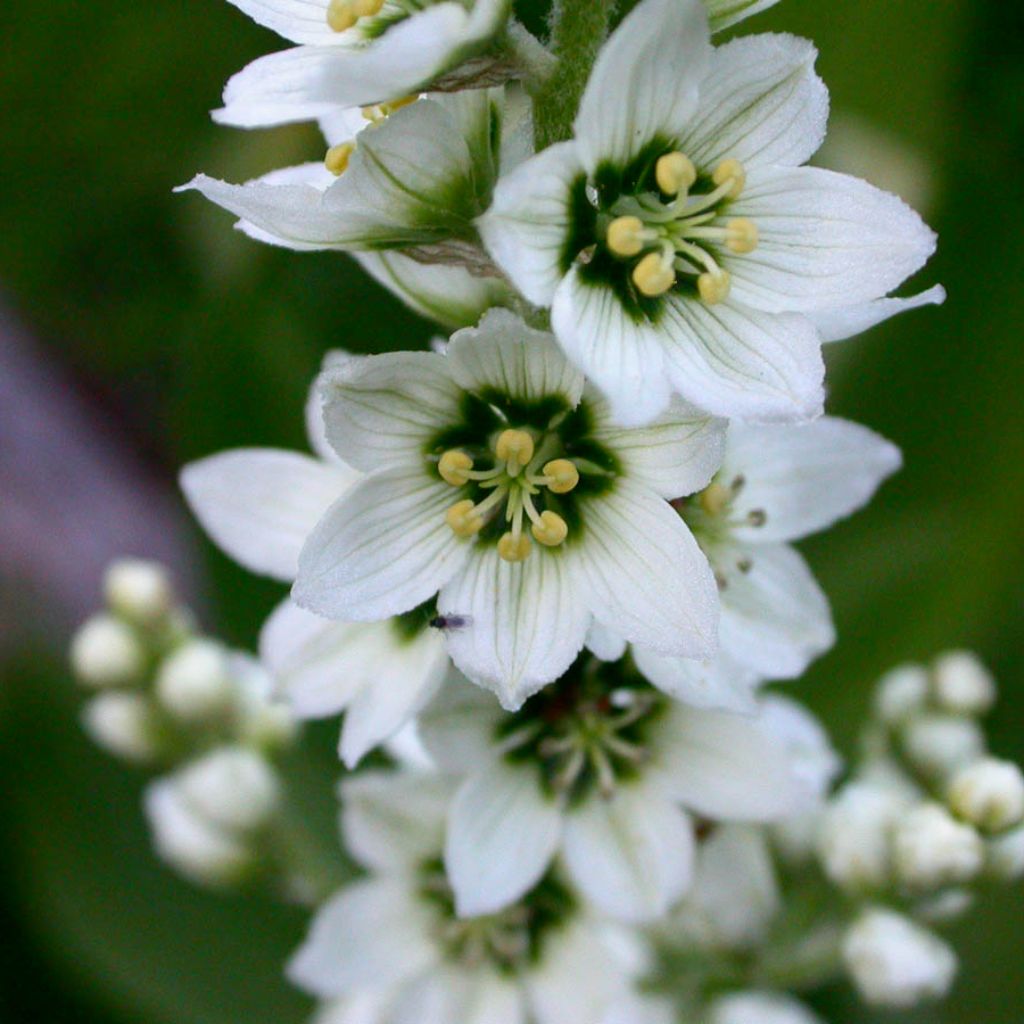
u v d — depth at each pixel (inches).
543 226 9.3
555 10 9.5
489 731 10.4
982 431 13.1
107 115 14.1
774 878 11.6
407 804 11.0
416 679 9.9
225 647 13.5
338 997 12.0
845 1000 13.0
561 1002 11.1
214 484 10.6
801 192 9.5
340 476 10.6
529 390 9.6
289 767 13.1
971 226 13.1
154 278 14.8
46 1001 12.8
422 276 10.1
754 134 9.5
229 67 14.0
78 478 15.4
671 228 9.5
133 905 12.8
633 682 10.5
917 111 13.3
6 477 15.1
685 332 9.5
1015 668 13.4
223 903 12.9
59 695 12.9
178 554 15.4
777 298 9.5
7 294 15.0
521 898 11.2
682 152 9.6
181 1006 12.7
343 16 9.4
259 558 10.6
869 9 13.0
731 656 10.2
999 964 13.0
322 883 12.1
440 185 9.5
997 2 13.1
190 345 13.2
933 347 13.1
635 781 10.5
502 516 9.8
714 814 10.4
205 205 14.3
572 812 10.5
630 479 9.6
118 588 11.9
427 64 9.1
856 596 13.0
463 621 9.7
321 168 10.0
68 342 15.4
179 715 11.9
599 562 9.7
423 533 9.7
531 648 9.6
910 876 11.1
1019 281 13.0
